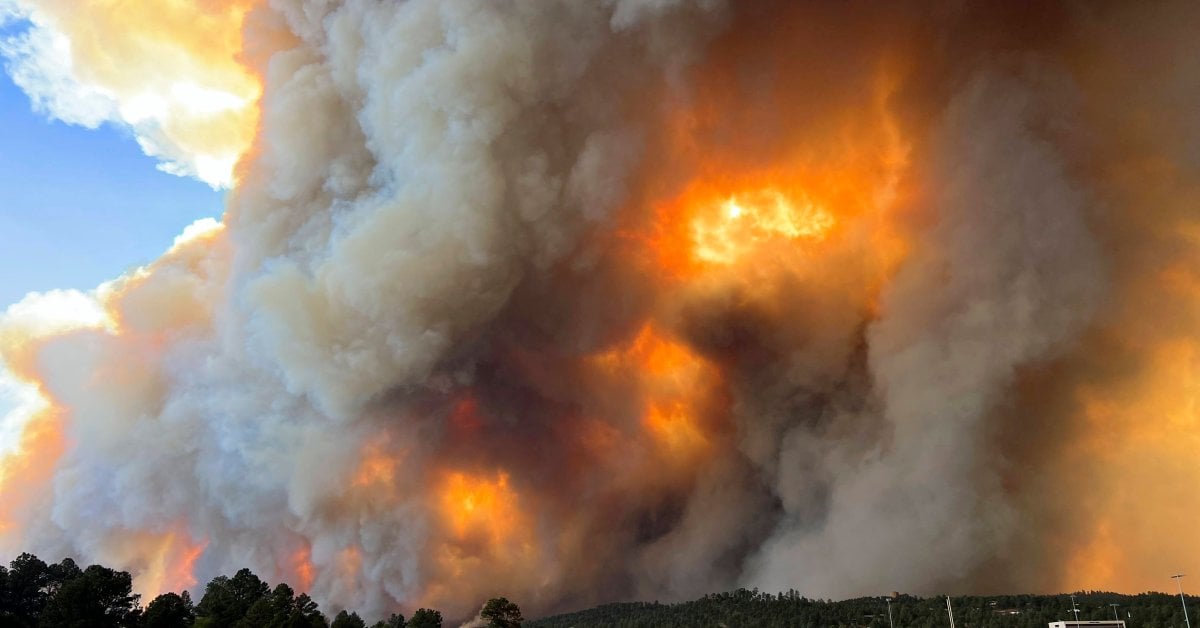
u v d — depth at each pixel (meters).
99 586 95.50
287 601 103.38
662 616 110.12
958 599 102.00
